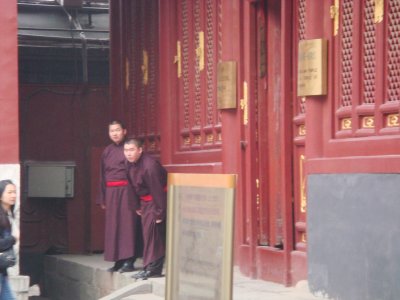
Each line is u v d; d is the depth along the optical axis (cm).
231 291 536
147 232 1127
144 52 1441
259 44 1089
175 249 592
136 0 1476
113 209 1215
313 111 936
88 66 1661
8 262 937
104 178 1235
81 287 1389
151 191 1118
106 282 1264
